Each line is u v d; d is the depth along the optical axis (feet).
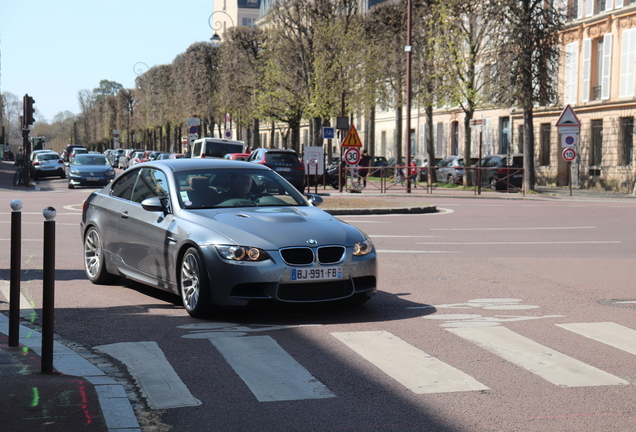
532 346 20.52
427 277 32.73
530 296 28.30
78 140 536.83
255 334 21.85
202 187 26.94
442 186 115.65
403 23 130.93
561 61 128.06
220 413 14.96
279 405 15.48
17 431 13.06
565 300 27.50
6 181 132.05
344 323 23.41
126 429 13.73
